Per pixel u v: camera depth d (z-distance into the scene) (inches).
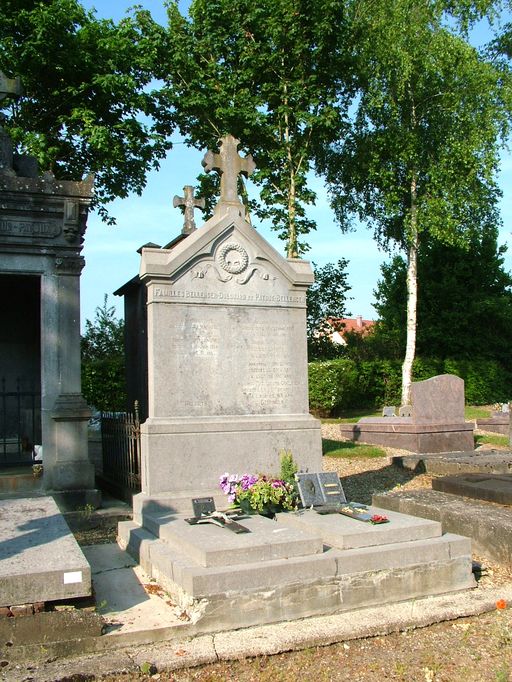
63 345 383.2
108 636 194.5
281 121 879.1
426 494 350.3
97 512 359.6
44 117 858.1
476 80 878.4
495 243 1330.0
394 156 939.3
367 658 194.4
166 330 328.2
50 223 382.9
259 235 350.6
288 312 356.8
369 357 1333.7
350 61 876.0
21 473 388.5
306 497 290.7
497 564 274.1
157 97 893.2
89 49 828.6
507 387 1252.5
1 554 207.5
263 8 848.9
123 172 885.8
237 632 205.6
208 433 327.6
